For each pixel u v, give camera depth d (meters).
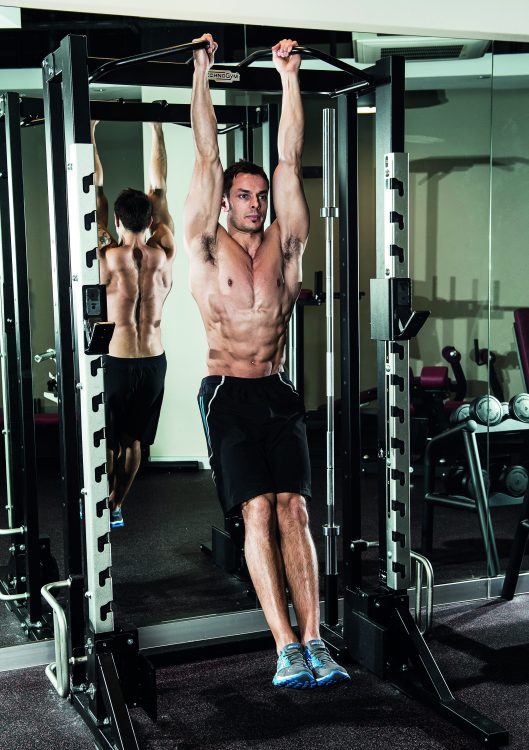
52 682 2.67
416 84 3.57
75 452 2.56
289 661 2.57
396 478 2.73
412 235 3.66
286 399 2.96
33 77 2.96
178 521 3.14
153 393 3.06
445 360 3.74
